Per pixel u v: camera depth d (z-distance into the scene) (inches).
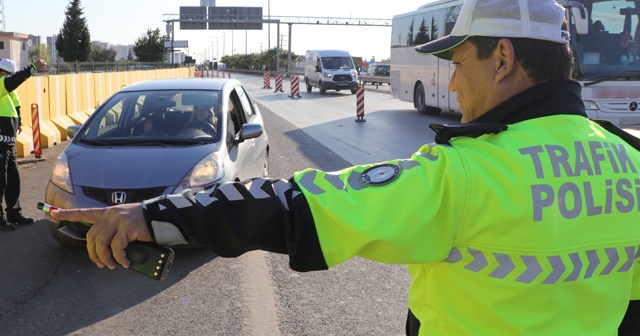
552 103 54.9
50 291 188.7
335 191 49.9
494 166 50.6
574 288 52.4
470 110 60.1
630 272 57.2
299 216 49.2
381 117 793.6
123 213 51.3
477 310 52.2
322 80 1353.3
